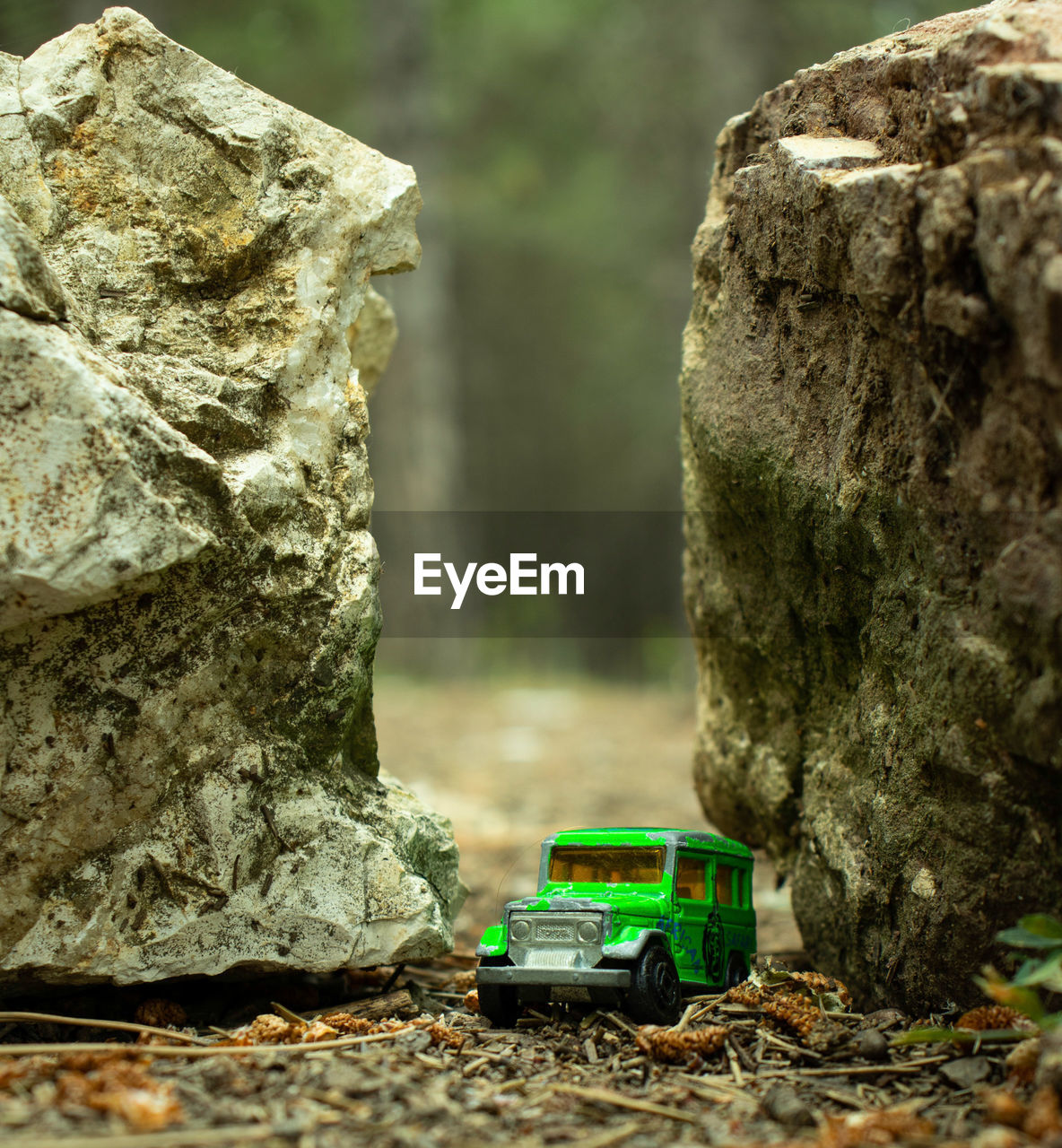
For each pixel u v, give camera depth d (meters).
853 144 0.30
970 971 0.28
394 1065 0.27
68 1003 0.30
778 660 0.33
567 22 1.25
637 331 1.48
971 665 0.27
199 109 0.31
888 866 0.29
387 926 0.30
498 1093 0.26
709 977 0.30
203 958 0.29
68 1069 0.26
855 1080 0.26
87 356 0.27
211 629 0.29
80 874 0.28
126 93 0.30
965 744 0.27
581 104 1.36
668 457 1.52
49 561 0.26
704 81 1.06
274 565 0.29
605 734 0.90
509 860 0.49
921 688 0.28
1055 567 0.25
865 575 0.30
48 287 0.27
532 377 1.68
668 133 1.20
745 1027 0.28
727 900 0.32
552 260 1.55
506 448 1.71
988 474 0.26
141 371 0.29
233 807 0.29
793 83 0.32
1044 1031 0.25
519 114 1.40
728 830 0.37
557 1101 0.25
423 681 1.18
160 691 0.28
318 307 0.31
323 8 1.08
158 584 0.27
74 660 0.28
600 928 0.29
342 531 0.31
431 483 1.18
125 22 0.30
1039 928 0.25
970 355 0.26
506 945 0.29
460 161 1.38
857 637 0.31
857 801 0.30
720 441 0.32
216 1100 0.25
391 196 0.31
